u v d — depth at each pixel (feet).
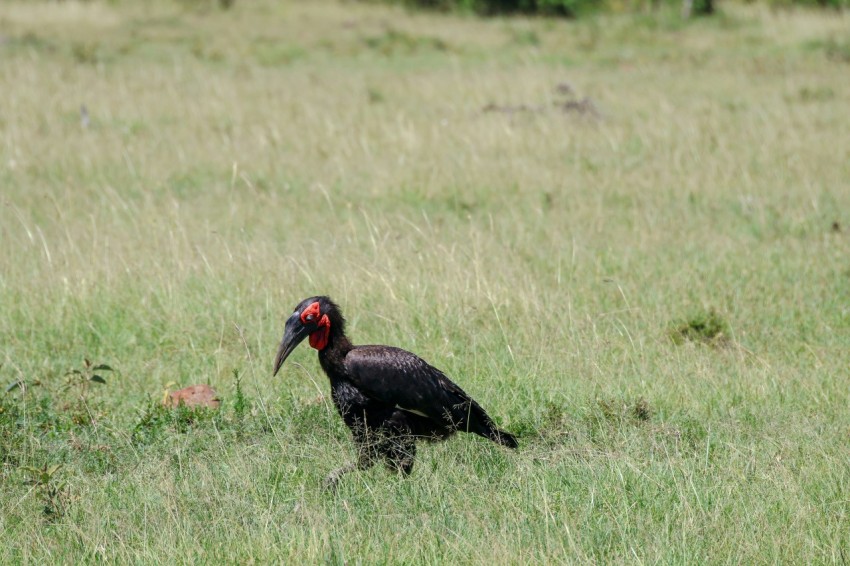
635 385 50.55
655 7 223.10
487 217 82.38
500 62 165.17
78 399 47.96
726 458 41.88
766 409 47.78
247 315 59.62
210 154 102.53
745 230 79.66
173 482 39.14
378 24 207.82
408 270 63.36
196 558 34.14
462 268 63.72
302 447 42.50
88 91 128.88
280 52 173.06
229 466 40.81
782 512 36.99
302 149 104.83
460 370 52.31
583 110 119.44
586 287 65.31
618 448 42.37
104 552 34.32
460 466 41.24
